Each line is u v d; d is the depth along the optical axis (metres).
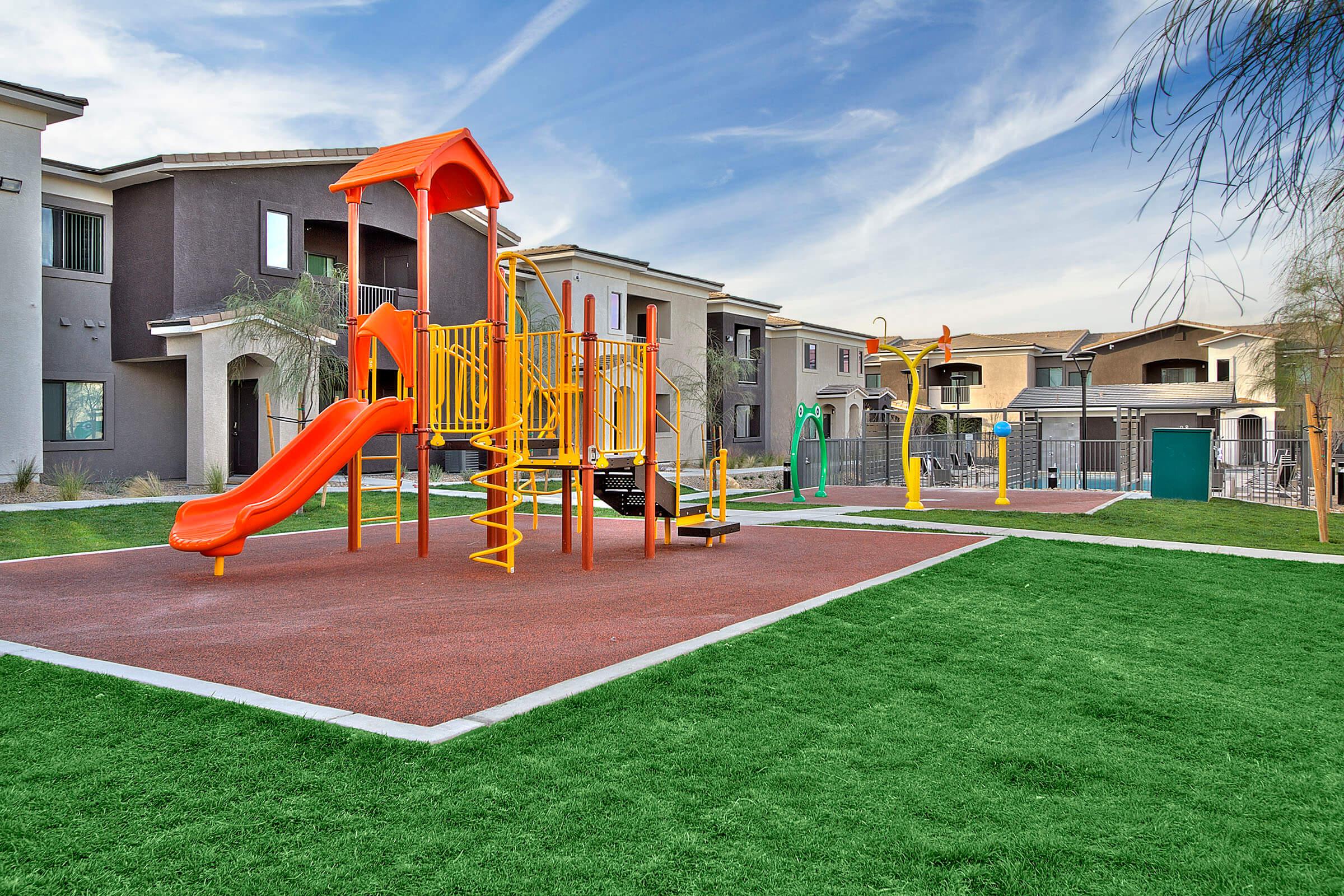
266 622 6.87
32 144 17.64
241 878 2.83
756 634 6.28
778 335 45.06
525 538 12.66
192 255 20.62
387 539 12.29
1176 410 31.83
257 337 18.86
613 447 11.07
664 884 2.83
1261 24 2.12
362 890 2.77
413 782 3.58
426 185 10.26
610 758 3.89
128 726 4.22
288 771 3.69
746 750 4.03
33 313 17.72
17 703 4.57
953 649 6.00
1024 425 30.34
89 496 16.81
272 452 19.66
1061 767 3.92
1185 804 3.56
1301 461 20.11
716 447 36.91
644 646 6.07
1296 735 4.42
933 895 2.81
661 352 35.59
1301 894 2.86
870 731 4.34
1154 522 14.75
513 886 2.81
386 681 5.19
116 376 21.50
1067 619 7.07
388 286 26.38
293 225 22.69
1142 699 4.96
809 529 13.71
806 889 2.82
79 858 2.95
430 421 10.42
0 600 7.75
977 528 13.87
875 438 26.75
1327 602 7.90
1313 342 13.45
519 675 5.33
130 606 7.48
